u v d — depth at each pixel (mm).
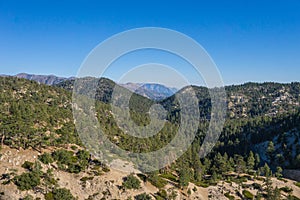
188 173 95625
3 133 78438
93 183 73062
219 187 98125
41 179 67625
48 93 157750
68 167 77625
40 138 82500
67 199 63531
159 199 75250
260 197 90938
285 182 108625
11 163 71625
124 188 73125
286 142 156250
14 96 138375
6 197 59625
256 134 175750
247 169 123188
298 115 178500
